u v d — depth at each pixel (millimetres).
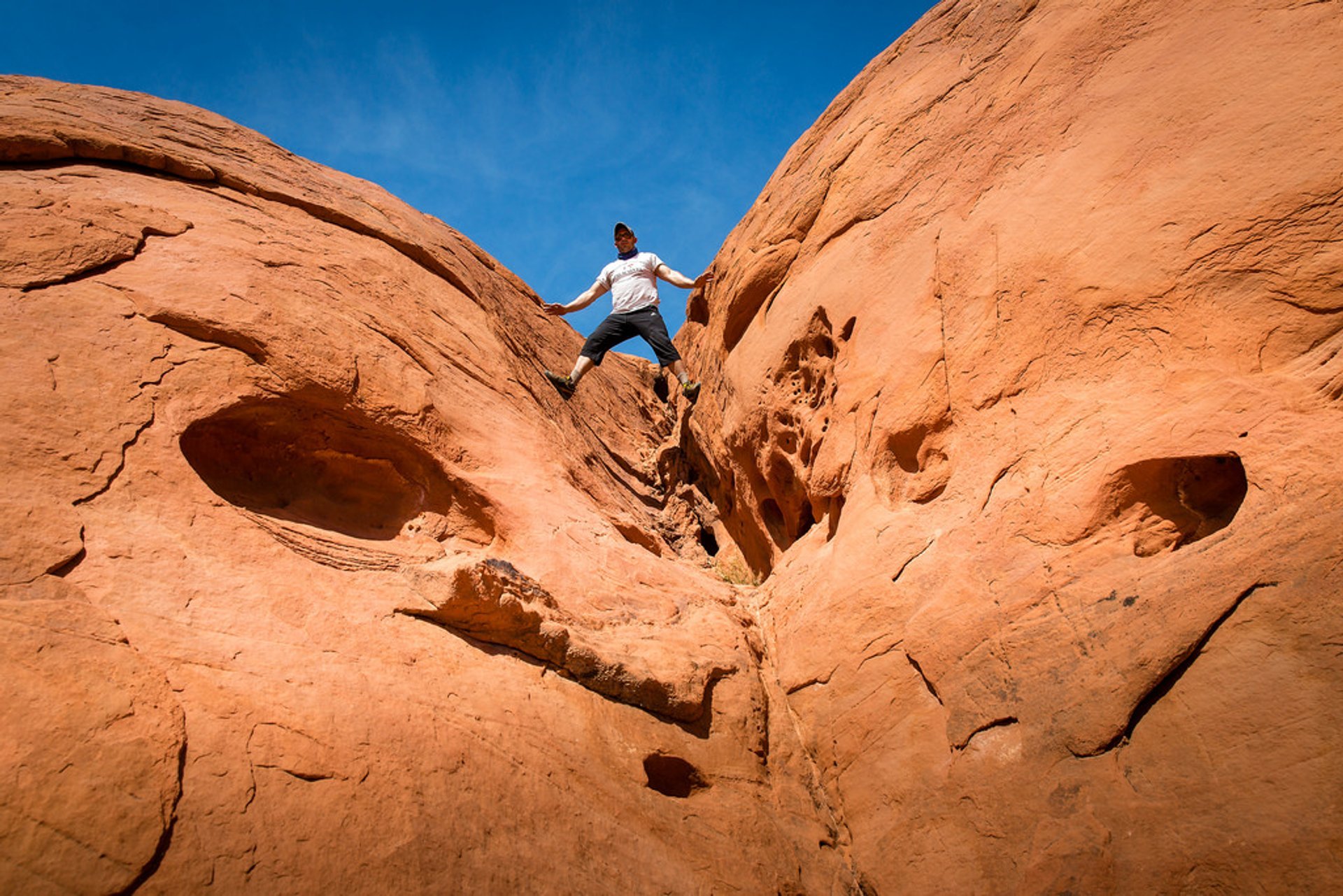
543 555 5316
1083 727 3680
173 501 4031
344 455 5180
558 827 3887
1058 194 4977
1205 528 3887
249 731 3361
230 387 4629
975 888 3779
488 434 6000
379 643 4086
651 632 5215
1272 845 3012
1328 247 3781
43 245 4645
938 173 6027
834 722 4859
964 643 4301
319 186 7566
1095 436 4254
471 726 3988
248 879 3020
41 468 3719
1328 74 4074
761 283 7500
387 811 3441
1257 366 3861
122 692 3188
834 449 5879
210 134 7340
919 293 5605
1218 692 3355
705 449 8820
